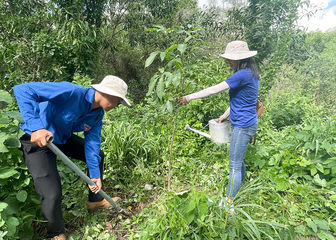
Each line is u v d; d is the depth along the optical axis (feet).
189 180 9.68
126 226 7.31
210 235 6.07
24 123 5.76
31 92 5.26
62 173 8.01
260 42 18.08
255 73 6.90
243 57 6.79
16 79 15.12
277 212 7.56
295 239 6.70
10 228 5.34
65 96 5.45
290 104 16.66
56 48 15.97
